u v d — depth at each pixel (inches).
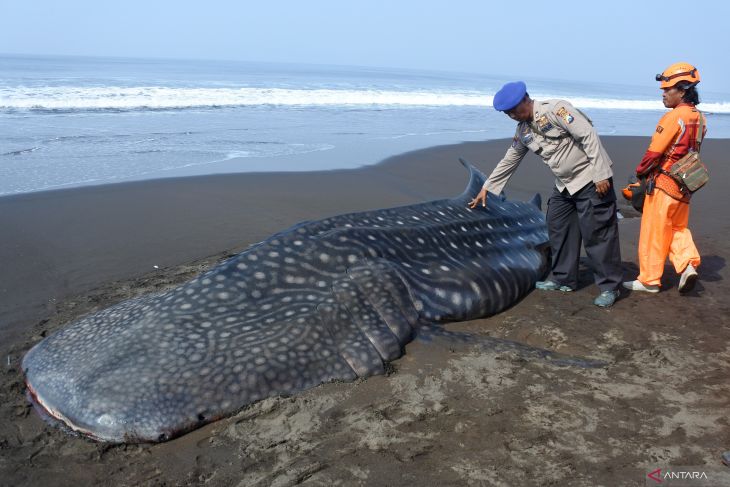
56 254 239.8
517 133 197.6
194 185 359.9
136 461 118.9
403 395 138.9
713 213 335.9
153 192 340.2
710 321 183.9
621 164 515.5
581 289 212.7
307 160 458.0
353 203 343.3
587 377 148.1
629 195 207.2
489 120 850.8
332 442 122.3
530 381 145.6
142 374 131.4
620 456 116.1
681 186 191.3
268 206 325.1
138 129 569.3
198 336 140.3
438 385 143.3
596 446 119.5
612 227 191.6
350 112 844.6
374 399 137.1
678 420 128.3
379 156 487.8
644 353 162.1
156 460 118.8
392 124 729.6
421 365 151.8
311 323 147.6
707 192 395.9
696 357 159.8
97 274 221.0
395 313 160.1
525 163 481.7
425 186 398.0
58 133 522.9
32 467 117.0
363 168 439.2
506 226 221.8
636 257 253.3
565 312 191.2
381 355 152.0
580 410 132.7
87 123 588.4
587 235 192.5
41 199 313.7
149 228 278.2
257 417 130.1
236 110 775.1
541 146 189.2
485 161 488.1
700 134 192.1
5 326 177.3
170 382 130.1
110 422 124.0
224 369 134.0
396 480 111.0
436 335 164.6
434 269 179.5
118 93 839.7
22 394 141.0
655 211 197.9
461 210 212.5
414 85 1841.8
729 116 1355.8
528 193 387.5
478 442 121.6
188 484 112.0
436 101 1151.6
